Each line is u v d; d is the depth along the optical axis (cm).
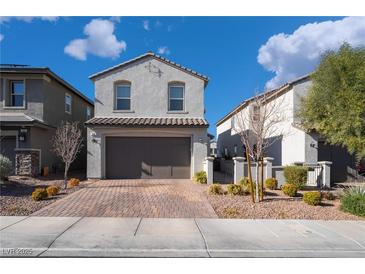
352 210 984
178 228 803
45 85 1912
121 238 720
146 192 1298
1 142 1800
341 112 1279
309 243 708
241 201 1129
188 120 1809
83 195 1225
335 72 1333
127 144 1816
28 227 798
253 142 1582
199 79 1884
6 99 1864
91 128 1755
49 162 2014
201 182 1577
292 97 1819
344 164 1870
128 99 1877
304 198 1109
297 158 1766
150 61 1875
